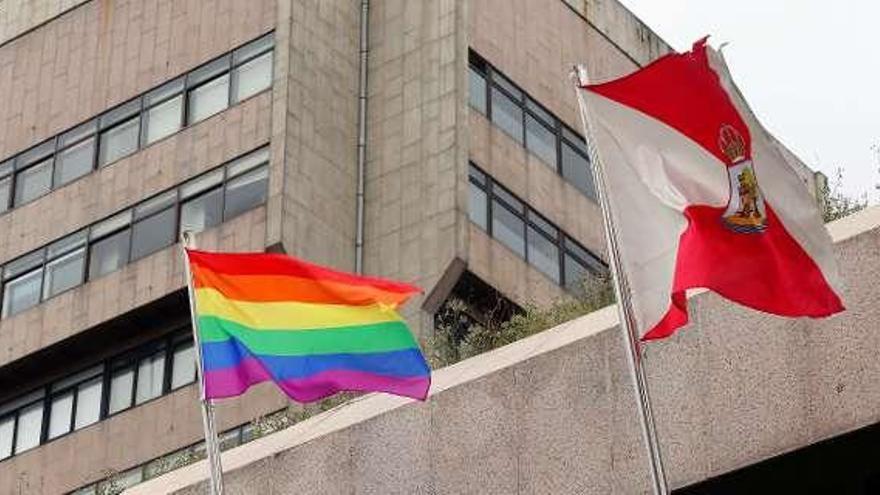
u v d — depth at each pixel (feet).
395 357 62.44
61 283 148.87
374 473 64.39
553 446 60.44
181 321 142.82
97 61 155.74
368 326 62.69
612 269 53.83
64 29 159.22
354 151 143.64
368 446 64.90
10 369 148.97
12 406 149.79
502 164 144.56
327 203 139.33
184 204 143.33
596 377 60.29
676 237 53.06
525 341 64.54
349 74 146.61
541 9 155.74
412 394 62.08
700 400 57.82
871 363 55.06
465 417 62.85
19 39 161.68
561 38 156.56
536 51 153.28
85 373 146.92
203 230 140.36
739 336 57.67
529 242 143.33
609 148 54.19
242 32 146.82
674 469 57.72
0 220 154.61
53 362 148.15
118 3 156.87
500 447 61.62
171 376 141.38
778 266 52.42
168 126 147.84
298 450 66.74
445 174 139.54
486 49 148.46
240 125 142.61
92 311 145.48
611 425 59.47
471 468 62.03
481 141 143.74
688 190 53.36
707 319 58.39
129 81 152.66
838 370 55.57
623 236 53.36
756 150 53.31
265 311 63.16
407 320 135.13
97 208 149.28
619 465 58.85
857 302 55.77
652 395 58.75
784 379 56.49
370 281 63.31
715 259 52.31
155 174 146.61
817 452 55.83
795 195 52.90
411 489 63.21
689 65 54.44
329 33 146.61
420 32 146.92
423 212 138.92
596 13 161.17
